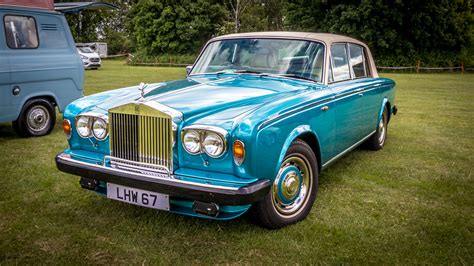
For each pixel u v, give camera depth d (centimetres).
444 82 1861
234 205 273
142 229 330
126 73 2206
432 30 3014
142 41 4006
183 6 3931
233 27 3781
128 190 313
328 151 391
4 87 598
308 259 287
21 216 353
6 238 313
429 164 527
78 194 404
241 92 349
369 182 454
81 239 313
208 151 285
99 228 332
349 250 300
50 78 657
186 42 3912
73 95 700
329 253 295
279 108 310
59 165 341
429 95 1316
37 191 411
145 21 3994
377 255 293
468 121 845
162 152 299
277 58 420
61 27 682
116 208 370
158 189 291
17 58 610
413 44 3073
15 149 573
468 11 3130
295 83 391
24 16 622
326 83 405
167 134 294
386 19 2945
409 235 324
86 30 4809
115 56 4872
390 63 2986
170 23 3866
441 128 771
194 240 313
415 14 2928
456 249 303
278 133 303
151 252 295
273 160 300
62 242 309
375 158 554
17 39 614
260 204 310
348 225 341
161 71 2438
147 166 305
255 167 285
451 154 579
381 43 2938
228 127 283
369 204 389
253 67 425
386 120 616
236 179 281
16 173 463
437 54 3025
